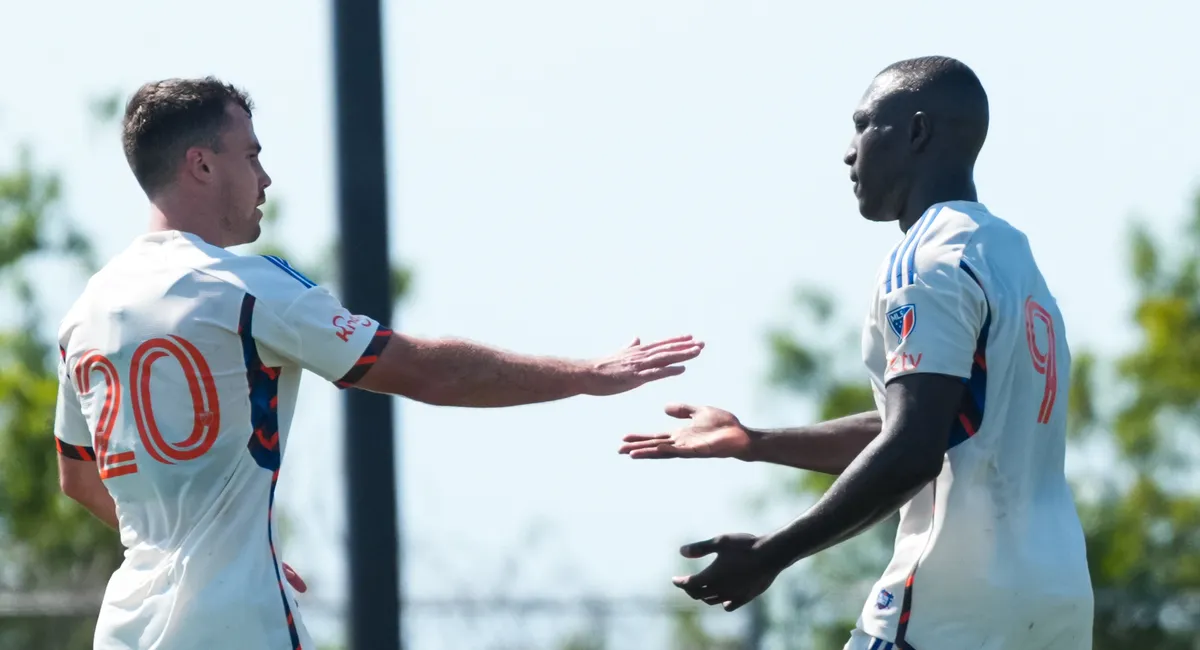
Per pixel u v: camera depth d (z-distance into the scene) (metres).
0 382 65.44
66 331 15.23
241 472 14.53
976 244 14.13
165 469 14.41
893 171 15.02
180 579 14.28
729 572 13.68
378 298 18.42
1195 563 58.97
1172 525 61.00
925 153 14.91
